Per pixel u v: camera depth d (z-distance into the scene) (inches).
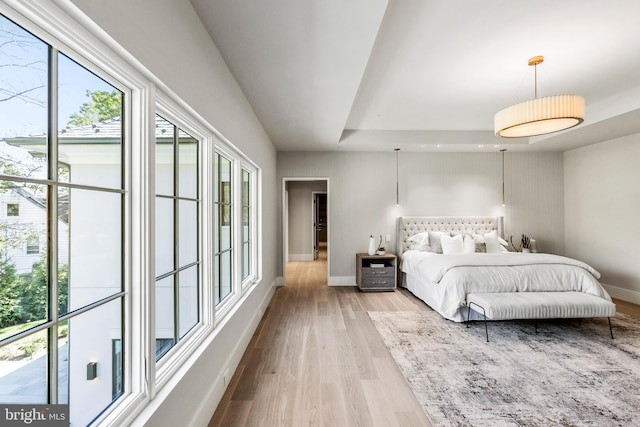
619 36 89.5
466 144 196.4
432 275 150.7
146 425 44.4
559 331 128.1
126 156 46.8
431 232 205.9
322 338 121.0
